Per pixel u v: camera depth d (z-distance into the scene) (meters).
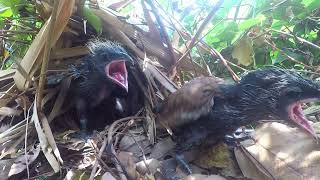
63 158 0.24
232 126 0.23
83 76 0.28
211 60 0.32
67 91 0.28
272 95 0.23
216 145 0.24
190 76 0.31
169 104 0.24
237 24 0.32
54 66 0.28
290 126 0.24
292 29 0.35
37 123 0.24
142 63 0.29
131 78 0.28
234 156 0.24
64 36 0.28
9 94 0.27
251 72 0.24
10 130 0.25
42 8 0.27
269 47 0.33
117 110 0.28
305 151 0.22
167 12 0.31
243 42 0.31
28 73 0.26
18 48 0.31
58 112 0.27
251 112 0.23
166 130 0.26
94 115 0.28
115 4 0.32
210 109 0.23
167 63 0.30
